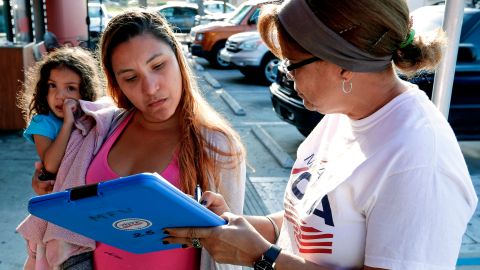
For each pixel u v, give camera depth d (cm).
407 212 98
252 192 444
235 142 149
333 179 114
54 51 199
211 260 141
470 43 490
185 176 141
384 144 105
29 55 624
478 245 344
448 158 100
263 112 773
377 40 101
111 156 152
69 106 167
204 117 149
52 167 166
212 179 144
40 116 181
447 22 215
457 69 484
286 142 616
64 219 107
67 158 157
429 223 97
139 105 142
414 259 97
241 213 151
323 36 102
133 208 103
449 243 99
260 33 124
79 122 162
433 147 100
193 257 146
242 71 1020
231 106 779
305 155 138
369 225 105
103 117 159
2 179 462
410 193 98
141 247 126
